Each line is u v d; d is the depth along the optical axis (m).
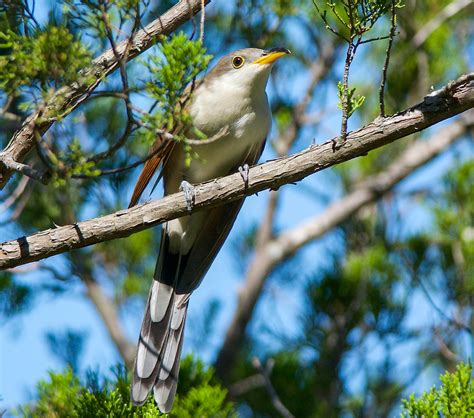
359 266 11.97
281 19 11.20
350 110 6.78
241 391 11.44
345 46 13.30
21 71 5.36
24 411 7.36
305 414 11.12
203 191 6.95
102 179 11.36
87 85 5.76
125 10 5.45
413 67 13.45
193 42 5.46
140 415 7.05
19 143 6.86
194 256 8.79
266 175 6.91
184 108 5.70
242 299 13.52
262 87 8.91
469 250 11.58
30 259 6.83
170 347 8.09
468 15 13.88
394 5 6.30
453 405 6.59
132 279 13.19
